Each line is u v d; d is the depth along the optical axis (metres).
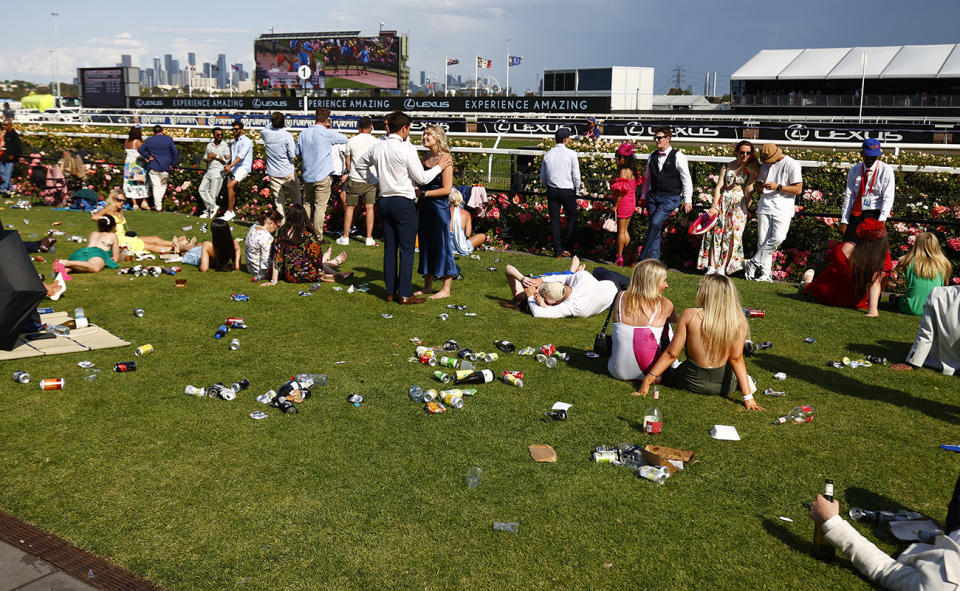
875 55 54.03
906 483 4.08
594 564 3.28
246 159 13.38
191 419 4.71
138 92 58.50
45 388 5.11
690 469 4.19
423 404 5.06
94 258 9.01
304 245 8.53
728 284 5.16
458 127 28.52
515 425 4.75
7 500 3.71
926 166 10.44
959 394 5.48
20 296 5.71
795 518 3.71
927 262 7.63
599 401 5.21
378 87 60.50
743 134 25.23
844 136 23.14
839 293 8.06
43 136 20.92
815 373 5.93
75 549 3.31
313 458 4.21
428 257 8.02
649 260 5.50
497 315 7.48
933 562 2.95
